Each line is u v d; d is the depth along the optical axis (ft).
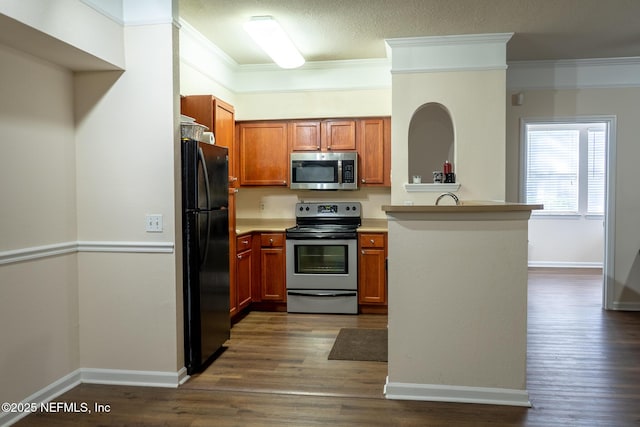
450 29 13.41
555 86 16.79
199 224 10.34
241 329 14.02
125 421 8.39
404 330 9.07
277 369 10.77
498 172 14.08
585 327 14.12
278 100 17.33
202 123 12.94
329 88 16.99
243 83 17.46
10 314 8.31
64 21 8.06
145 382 10.00
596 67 16.57
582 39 14.33
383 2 11.43
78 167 10.07
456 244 8.82
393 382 9.19
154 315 9.97
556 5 11.69
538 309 16.33
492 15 12.33
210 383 10.02
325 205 17.70
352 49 15.34
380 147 16.85
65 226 9.76
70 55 8.82
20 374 8.55
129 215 9.95
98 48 8.96
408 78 14.35
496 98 14.01
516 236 8.69
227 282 12.18
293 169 16.97
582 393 9.37
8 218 8.26
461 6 11.71
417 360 9.07
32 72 8.80
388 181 16.84
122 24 9.77
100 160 9.99
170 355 9.94
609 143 16.57
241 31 13.57
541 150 25.25
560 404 8.87
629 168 16.47
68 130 9.84
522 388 8.80
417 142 16.88
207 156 10.78
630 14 12.31
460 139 14.20
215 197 11.32
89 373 10.20
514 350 8.78
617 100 16.52
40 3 7.54
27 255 8.63
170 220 9.83
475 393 8.90
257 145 17.42
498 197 14.10
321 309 15.88
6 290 8.23
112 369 10.14
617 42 14.62
